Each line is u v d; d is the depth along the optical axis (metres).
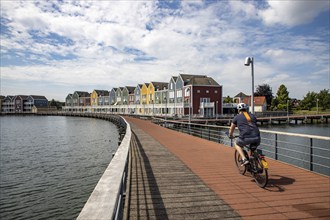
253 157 5.43
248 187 5.28
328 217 3.78
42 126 53.12
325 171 15.64
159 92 66.56
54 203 10.88
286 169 6.89
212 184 5.52
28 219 9.54
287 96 80.56
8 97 138.38
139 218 3.77
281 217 3.78
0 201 11.04
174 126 38.47
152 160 8.42
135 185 5.45
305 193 4.86
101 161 18.39
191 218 3.76
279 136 33.78
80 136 34.00
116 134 36.12
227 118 51.56
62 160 18.77
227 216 3.82
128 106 81.12
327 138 5.93
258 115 64.56
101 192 1.78
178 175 6.33
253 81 9.80
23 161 18.47
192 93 53.06
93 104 105.25
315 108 84.94
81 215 1.39
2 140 30.38
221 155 9.45
